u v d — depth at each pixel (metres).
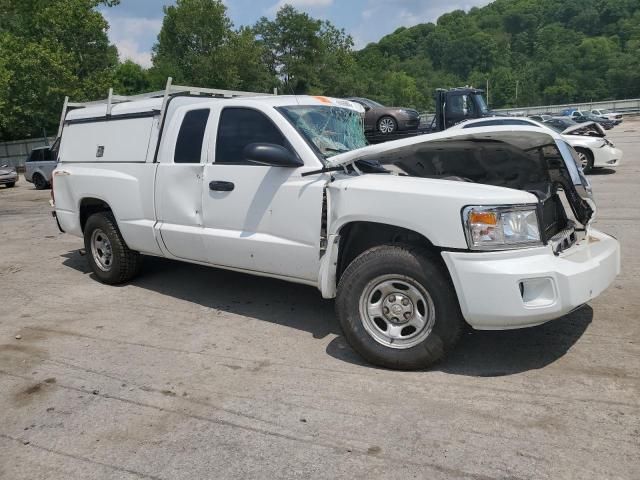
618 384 3.67
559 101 106.06
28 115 32.94
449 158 5.24
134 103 6.07
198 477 2.94
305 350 4.46
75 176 6.54
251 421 3.45
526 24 142.12
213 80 42.88
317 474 2.91
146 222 5.72
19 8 35.09
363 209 4.00
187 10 43.06
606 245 4.32
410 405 3.54
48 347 4.72
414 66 119.94
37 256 8.41
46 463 3.12
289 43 53.97
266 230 4.68
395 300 3.97
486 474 2.85
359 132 5.41
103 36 32.53
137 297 5.99
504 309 3.58
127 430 3.41
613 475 2.80
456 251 3.68
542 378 3.80
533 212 3.74
